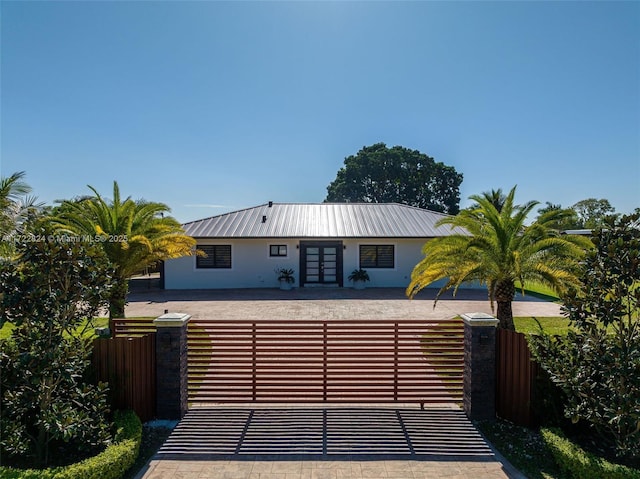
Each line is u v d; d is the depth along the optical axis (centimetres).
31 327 503
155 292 2022
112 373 613
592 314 527
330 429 601
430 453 539
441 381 743
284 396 682
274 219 2319
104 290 539
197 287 2131
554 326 1276
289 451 542
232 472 493
